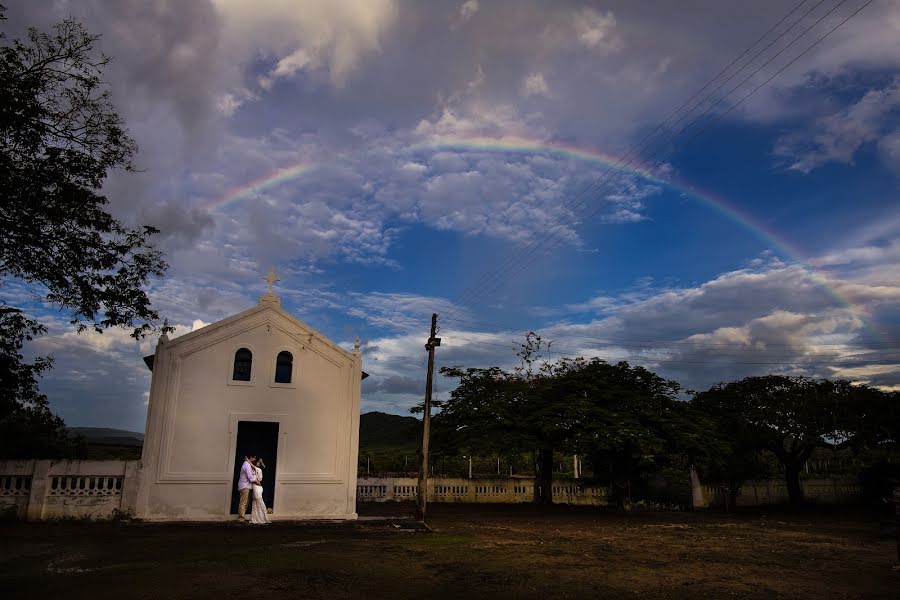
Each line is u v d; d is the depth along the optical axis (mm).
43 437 23719
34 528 15445
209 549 13016
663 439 23484
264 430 19062
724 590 9953
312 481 18969
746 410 30734
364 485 27375
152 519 17188
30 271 15195
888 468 31984
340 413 19688
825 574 11641
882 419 28609
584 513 25156
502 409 25734
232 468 18219
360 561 12008
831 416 29281
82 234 15680
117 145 15438
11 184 13945
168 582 9742
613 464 25859
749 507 32156
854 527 21188
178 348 18297
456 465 33469
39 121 14258
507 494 30109
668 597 9398
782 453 32094
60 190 14656
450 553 13250
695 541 16438
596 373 27266
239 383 18734
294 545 13891
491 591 9594
